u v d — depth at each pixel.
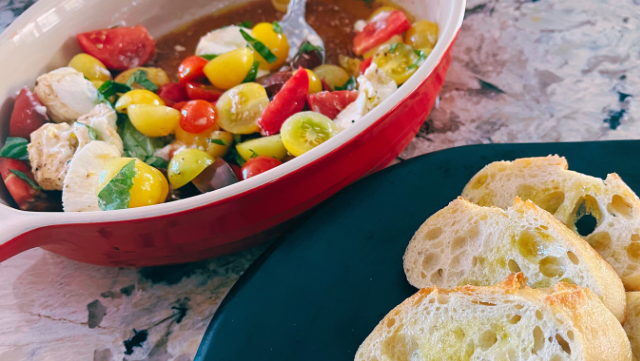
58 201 0.42
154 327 0.39
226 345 0.37
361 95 0.43
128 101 0.43
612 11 0.52
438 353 0.35
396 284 0.38
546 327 0.33
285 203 0.38
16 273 0.42
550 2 0.53
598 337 0.33
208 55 0.47
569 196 0.38
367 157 0.40
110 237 0.37
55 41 0.47
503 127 0.46
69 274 0.41
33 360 0.39
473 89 0.48
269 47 0.48
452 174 0.41
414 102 0.40
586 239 0.38
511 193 0.40
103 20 0.48
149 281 0.41
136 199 0.39
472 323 0.35
